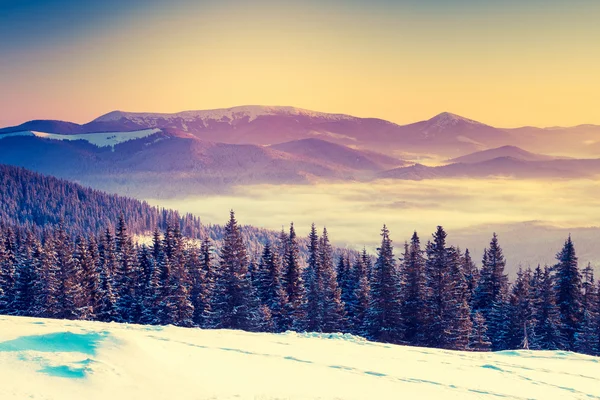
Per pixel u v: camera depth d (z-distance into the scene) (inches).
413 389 633.0
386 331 1676.9
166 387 528.7
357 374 684.1
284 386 593.6
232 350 760.3
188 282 1973.4
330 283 1865.2
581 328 1797.5
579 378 750.5
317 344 891.4
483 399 613.6
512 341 1830.7
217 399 515.5
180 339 810.8
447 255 1754.4
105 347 597.6
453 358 860.0
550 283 1876.2
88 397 468.4
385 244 1737.2
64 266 1850.4
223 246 1945.1
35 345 603.5
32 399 443.5
